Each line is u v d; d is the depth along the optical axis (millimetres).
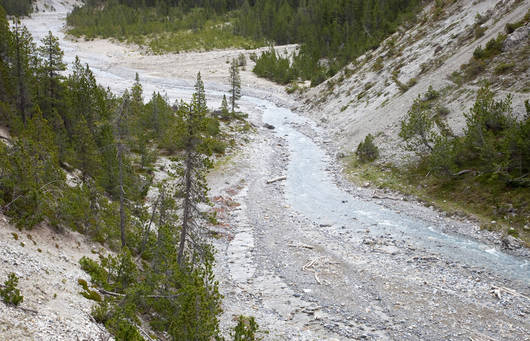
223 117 76625
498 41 51250
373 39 103875
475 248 30953
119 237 27250
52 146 28531
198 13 179750
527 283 25531
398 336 21016
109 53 137875
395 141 52375
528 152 34750
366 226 36625
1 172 21828
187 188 22438
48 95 43250
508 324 21484
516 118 37844
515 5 56656
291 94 102812
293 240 34469
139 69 123250
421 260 29453
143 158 47781
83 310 15617
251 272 29281
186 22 169500
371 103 69188
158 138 59438
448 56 60719
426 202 39562
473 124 40031
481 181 37719
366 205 41906
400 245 32219
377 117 61844
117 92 93750
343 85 86125
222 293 25781
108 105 47406
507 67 47219
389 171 47750
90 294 17547
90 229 26000
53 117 38344
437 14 79062
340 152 59094
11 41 39844
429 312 23000
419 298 24516
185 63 129125
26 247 18234
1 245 16734
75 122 41031
